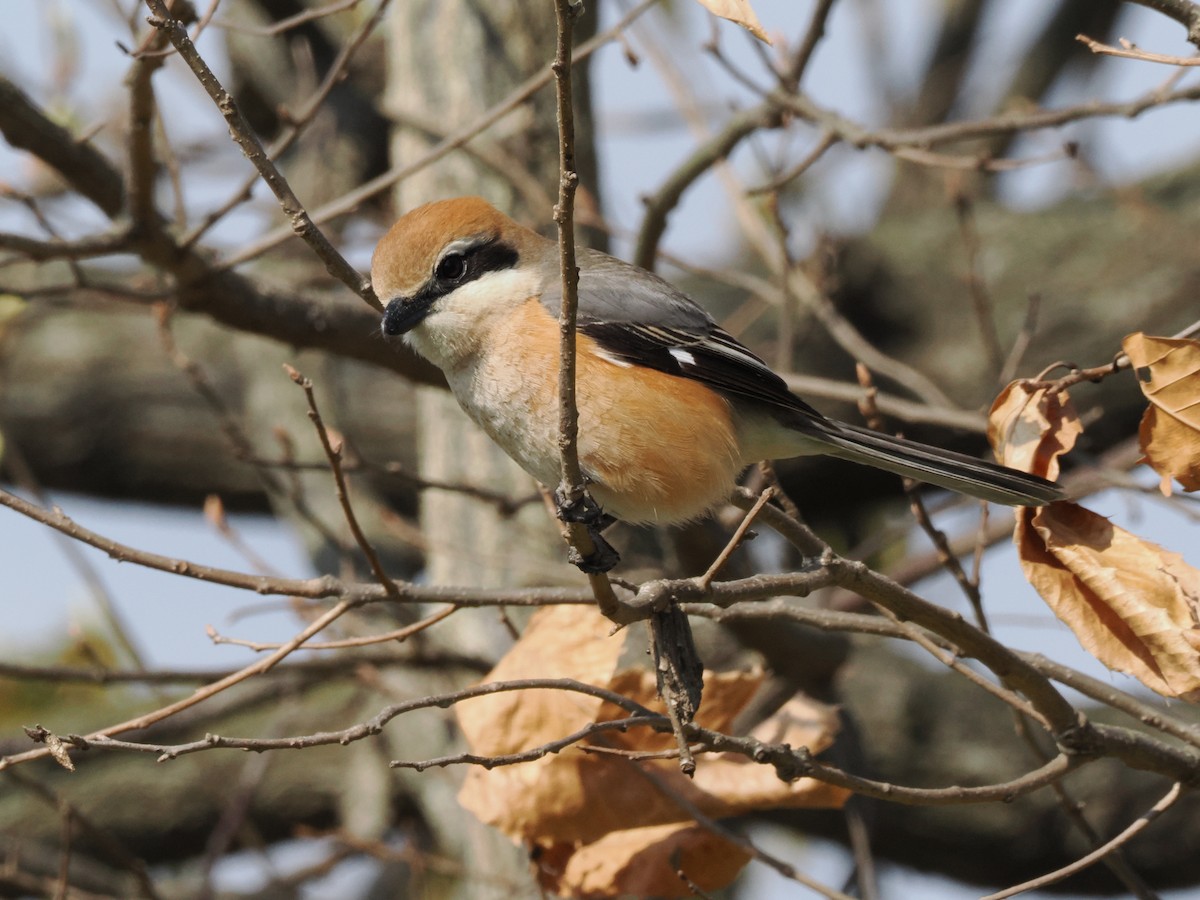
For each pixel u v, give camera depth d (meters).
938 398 11.34
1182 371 6.60
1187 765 7.00
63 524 6.58
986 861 13.98
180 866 14.72
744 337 15.55
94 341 16.22
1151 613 6.52
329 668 10.63
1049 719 6.88
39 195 12.08
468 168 11.50
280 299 9.92
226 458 16.11
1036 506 6.85
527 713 7.81
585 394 8.09
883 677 14.16
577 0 5.41
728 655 11.90
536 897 10.91
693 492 8.26
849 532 15.78
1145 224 15.06
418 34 11.87
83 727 14.11
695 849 8.05
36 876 13.10
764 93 10.02
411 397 15.73
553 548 11.23
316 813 14.16
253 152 6.97
